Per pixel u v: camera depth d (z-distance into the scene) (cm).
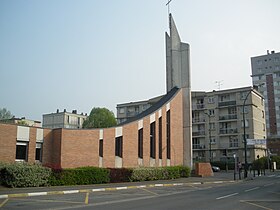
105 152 2773
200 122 6912
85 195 1777
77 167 2459
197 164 3734
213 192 1988
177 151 3681
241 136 6425
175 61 4066
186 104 3944
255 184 2759
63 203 1402
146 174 2894
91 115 6406
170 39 4125
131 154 3003
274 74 10038
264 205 1347
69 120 9500
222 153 6638
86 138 2658
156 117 3369
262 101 7150
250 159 6306
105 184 2459
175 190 2139
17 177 2014
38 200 1512
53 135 2614
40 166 2170
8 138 2358
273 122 9825
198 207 1273
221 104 6744
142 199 1591
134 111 8144
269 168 6228
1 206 1291
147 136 3216
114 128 2877
